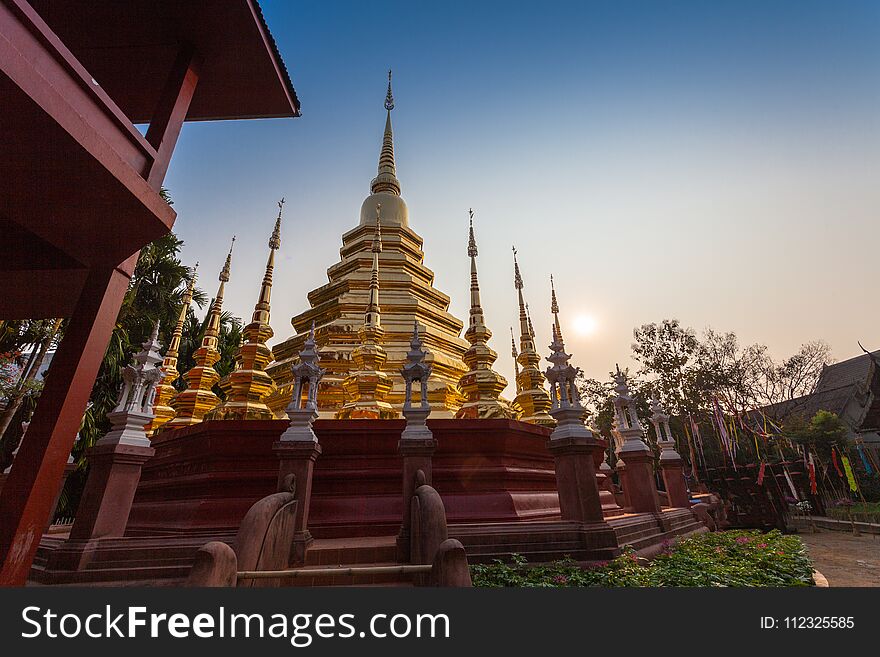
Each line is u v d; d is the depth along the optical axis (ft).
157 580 18.89
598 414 123.95
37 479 14.64
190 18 21.30
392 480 27.50
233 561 12.00
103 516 20.54
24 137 12.69
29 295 21.06
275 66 24.04
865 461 97.19
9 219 17.87
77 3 20.57
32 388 50.01
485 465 29.12
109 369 64.28
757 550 27.73
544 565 20.83
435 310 50.80
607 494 38.81
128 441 22.09
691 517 43.65
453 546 12.42
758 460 92.84
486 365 39.78
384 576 18.71
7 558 13.50
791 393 120.98
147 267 71.56
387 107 72.59
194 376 38.96
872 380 108.47
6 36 12.00
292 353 45.19
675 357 117.50
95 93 14.75
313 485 26.66
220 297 44.14
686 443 104.68
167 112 20.10
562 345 27.66
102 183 14.60
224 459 26.45
